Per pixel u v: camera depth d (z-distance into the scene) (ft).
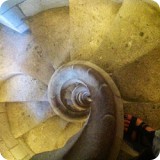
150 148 7.24
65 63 11.69
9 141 12.50
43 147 12.89
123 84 10.54
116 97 8.46
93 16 11.38
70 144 6.83
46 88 12.61
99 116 7.11
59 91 11.32
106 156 6.61
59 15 12.07
